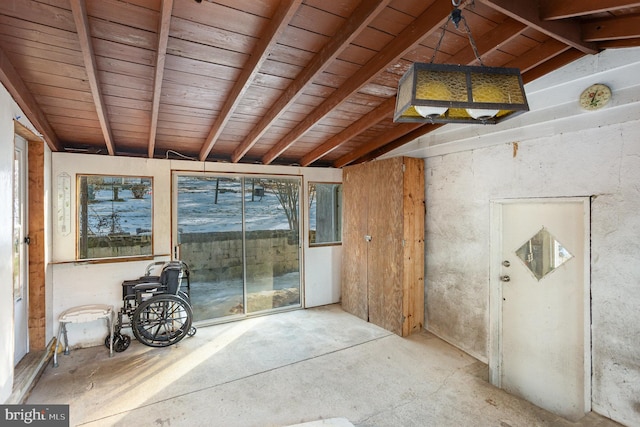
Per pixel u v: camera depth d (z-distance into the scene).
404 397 2.63
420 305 3.93
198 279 4.13
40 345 3.02
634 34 1.89
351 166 4.66
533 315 2.78
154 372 2.97
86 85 2.39
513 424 2.33
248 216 4.45
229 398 2.59
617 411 2.20
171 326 3.88
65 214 3.38
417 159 3.87
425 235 3.94
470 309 3.32
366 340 3.68
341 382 2.84
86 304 3.47
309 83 2.40
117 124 3.10
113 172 3.61
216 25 1.91
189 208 4.07
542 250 2.71
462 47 2.28
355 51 2.29
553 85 2.52
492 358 3.06
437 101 1.29
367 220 4.33
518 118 2.80
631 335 2.12
